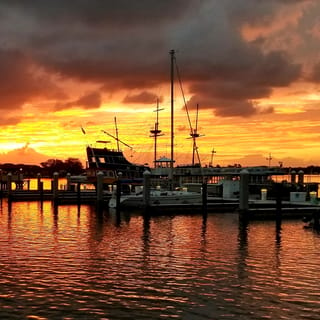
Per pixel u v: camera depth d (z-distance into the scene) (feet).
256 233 136.98
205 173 280.51
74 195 283.59
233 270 86.84
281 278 80.84
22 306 65.41
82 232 139.54
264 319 60.80
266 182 264.11
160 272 85.10
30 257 98.37
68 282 77.71
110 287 74.84
